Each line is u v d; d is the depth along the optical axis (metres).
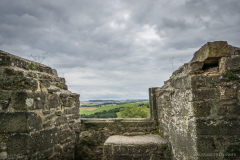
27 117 2.40
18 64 2.74
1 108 2.43
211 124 2.31
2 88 2.45
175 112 3.02
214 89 2.37
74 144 4.09
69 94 3.94
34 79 2.70
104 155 3.39
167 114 3.51
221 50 2.38
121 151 3.37
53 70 3.93
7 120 2.41
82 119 4.55
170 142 3.30
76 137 4.29
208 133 2.31
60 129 3.44
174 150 3.07
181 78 2.74
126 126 4.39
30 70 2.98
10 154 2.38
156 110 4.43
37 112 2.66
